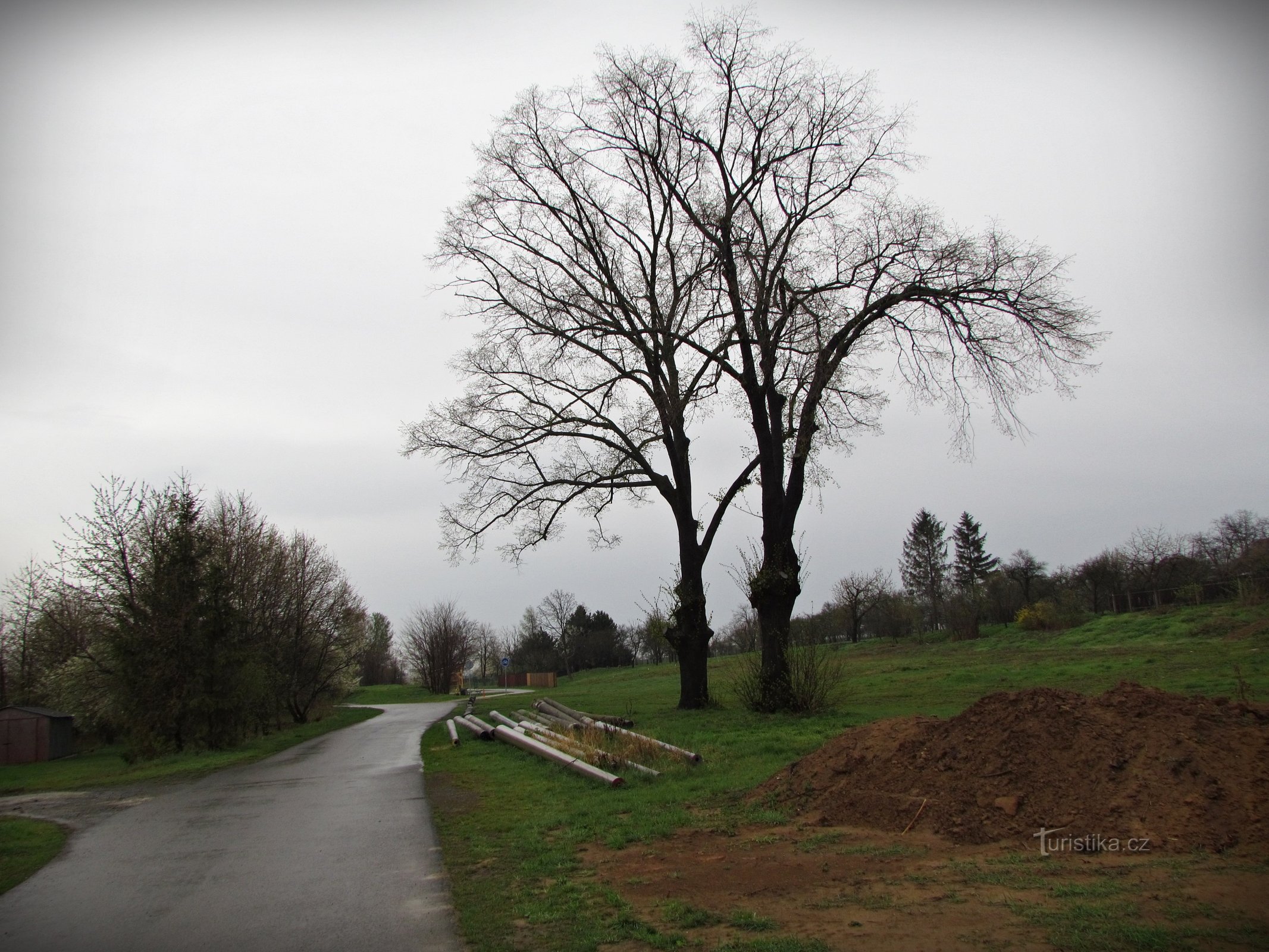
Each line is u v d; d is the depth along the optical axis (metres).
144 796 14.36
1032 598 57.28
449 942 5.68
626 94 21.09
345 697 63.19
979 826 7.44
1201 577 46.59
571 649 89.75
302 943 5.80
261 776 16.36
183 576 23.75
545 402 23.16
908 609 60.81
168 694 23.08
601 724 16.67
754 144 20.58
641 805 9.80
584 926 5.78
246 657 24.36
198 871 8.22
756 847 7.71
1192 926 4.86
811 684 17.69
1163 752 7.46
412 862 8.11
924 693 21.95
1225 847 6.32
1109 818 7.00
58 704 37.16
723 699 24.47
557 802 10.52
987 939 4.94
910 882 6.28
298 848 9.09
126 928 6.36
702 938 5.39
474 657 105.94
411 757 18.11
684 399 21.47
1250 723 7.72
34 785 18.12
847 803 8.57
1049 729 8.26
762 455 19.39
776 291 20.16
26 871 8.57
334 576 41.38
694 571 21.81
